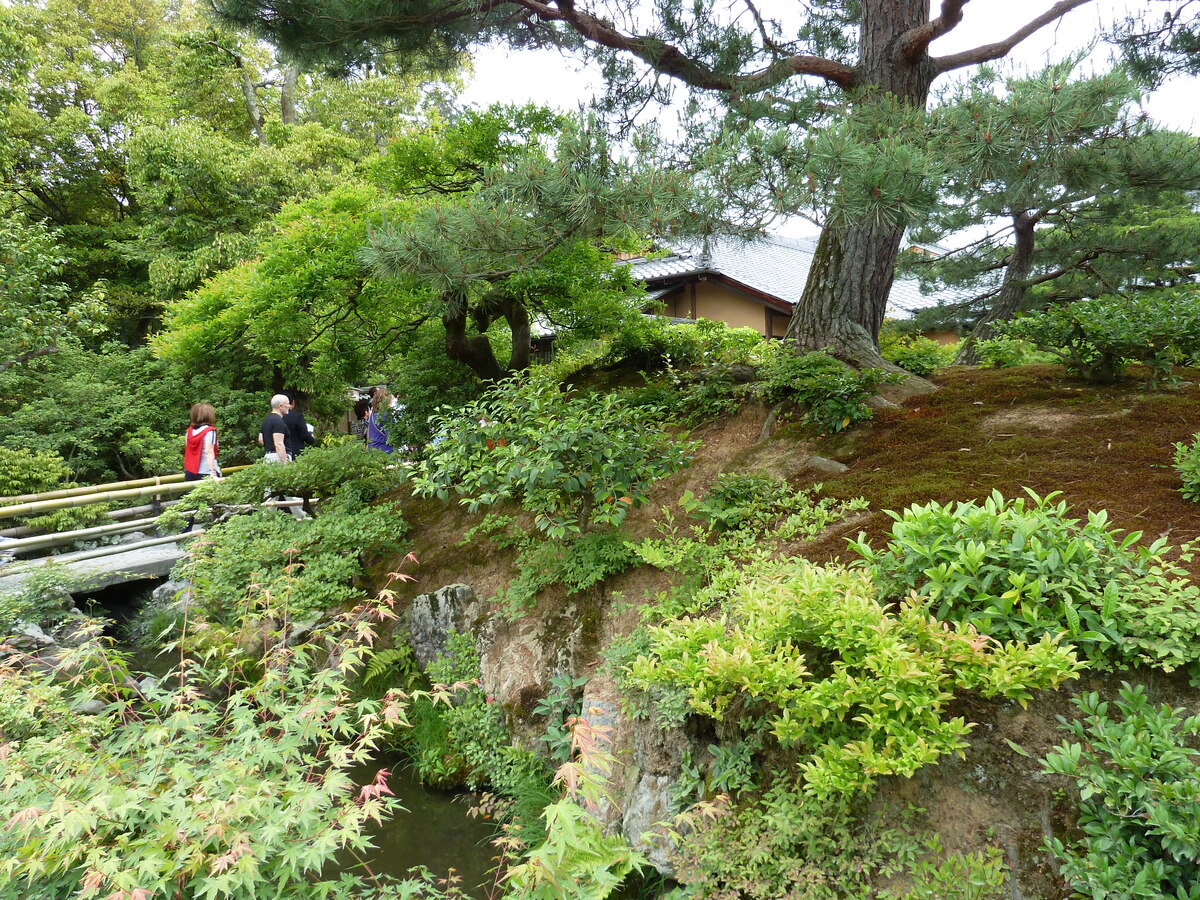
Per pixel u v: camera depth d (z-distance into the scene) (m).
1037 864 2.43
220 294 9.88
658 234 4.66
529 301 8.13
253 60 19.89
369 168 8.21
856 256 6.47
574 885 2.30
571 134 4.78
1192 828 2.11
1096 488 3.93
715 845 2.90
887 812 2.66
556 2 6.13
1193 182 7.40
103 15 20.33
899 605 3.14
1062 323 5.31
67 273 17.75
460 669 4.86
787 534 4.26
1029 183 5.09
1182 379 5.22
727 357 7.04
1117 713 2.59
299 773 2.93
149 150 15.29
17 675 3.39
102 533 7.98
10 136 14.78
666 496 5.45
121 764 2.87
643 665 3.14
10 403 12.20
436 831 3.90
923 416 5.46
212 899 2.20
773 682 2.72
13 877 2.45
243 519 6.48
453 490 6.85
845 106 5.51
